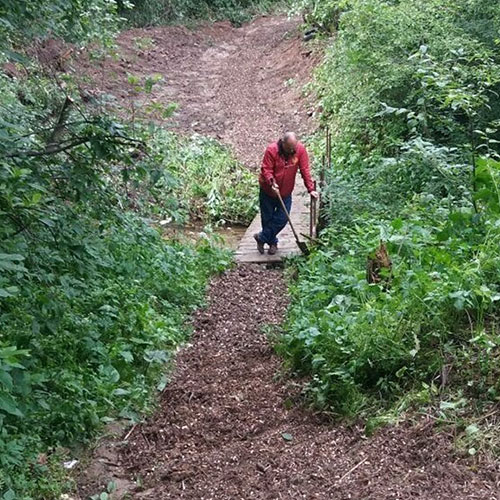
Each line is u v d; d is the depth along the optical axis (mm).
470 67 10055
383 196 9961
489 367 5266
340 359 5934
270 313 8234
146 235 7125
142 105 6516
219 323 8023
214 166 14297
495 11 11984
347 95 13953
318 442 5312
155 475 5262
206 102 18734
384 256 6660
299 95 17969
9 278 5234
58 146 5902
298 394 6027
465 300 5613
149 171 5734
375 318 5902
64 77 8062
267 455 5250
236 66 21781
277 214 9773
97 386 6098
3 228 5215
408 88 12070
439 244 6961
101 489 5184
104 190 6160
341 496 4586
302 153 9609
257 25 26719
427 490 4500
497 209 7082
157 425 5969
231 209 13086
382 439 5078
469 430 4875
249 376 6641
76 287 5977
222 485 4980
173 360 7105
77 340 6469
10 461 4883
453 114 10641
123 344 6762
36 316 5480
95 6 8219
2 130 5176
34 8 6066
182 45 23516
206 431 5824
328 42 18766
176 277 8602
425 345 5680
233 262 9875
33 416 5531
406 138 12359
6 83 9242
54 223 5555
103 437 5742
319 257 8742
